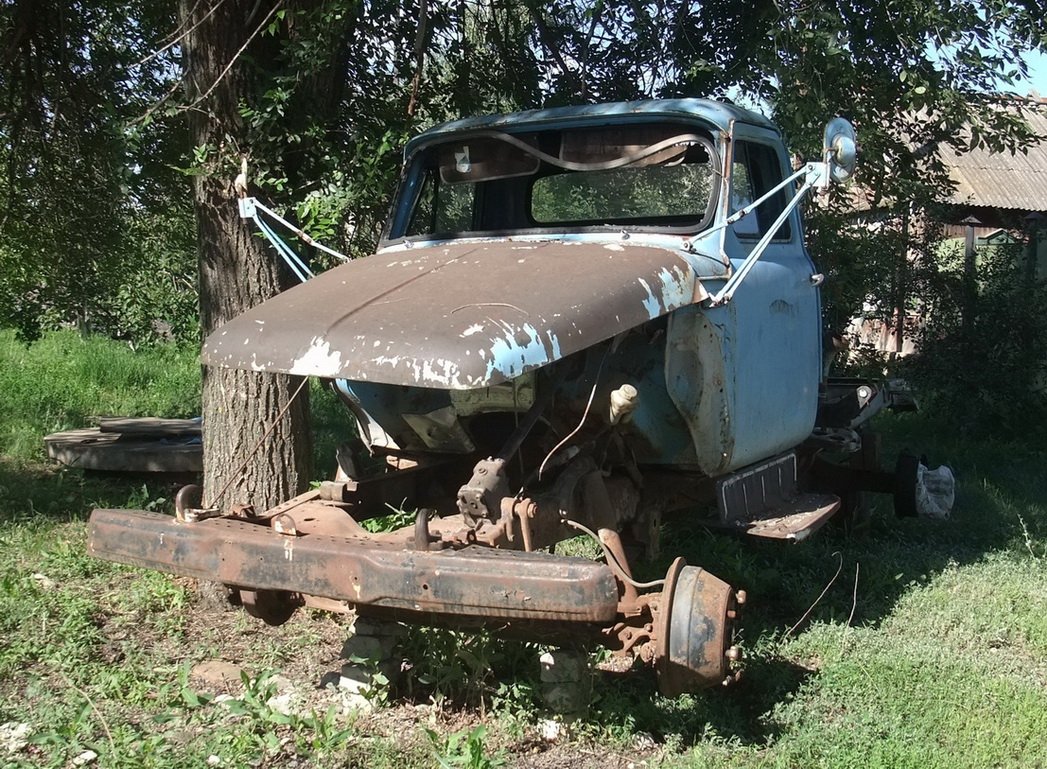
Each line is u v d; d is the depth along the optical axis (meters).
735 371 4.64
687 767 3.60
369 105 6.38
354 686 4.14
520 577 3.28
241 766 3.43
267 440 5.57
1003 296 11.49
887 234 7.83
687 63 7.16
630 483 4.62
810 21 6.05
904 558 6.36
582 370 4.20
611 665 4.57
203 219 5.59
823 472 6.82
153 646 4.71
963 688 4.36
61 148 8.31
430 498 4.89
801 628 5.15
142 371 14.12
